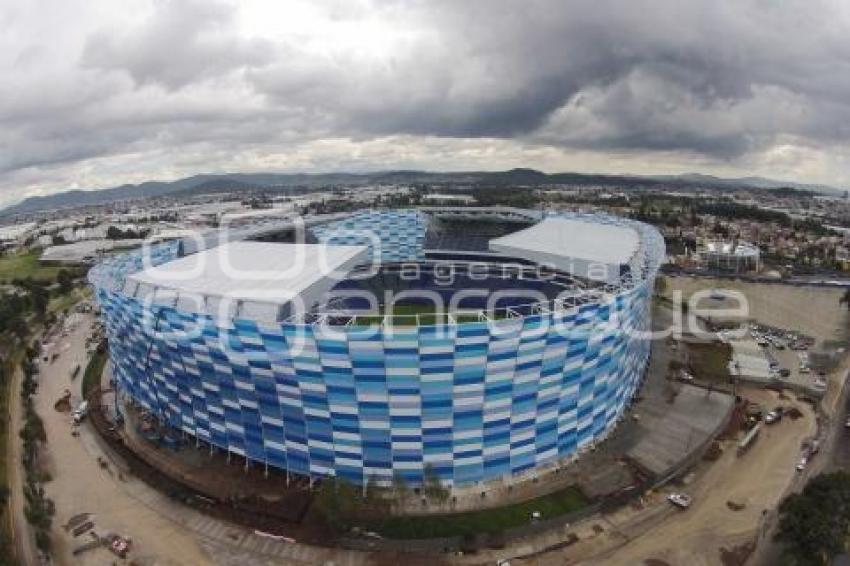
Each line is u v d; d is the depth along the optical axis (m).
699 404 98.69
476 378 70.19
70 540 70.88
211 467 82.75
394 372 68.50
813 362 122.69
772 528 70.56
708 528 70.69
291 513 72.38
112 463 86.75
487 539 67.56
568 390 77.38
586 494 74.75
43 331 157.00
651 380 108.12
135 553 68.25
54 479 83.38
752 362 117.94
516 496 74.25
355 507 70.06
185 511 74.81
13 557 69.25
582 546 67.56
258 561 66.31
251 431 79.25
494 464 75.88
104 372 120.00
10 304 168.88
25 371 120.25
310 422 74.44
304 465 77.44
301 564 65.62
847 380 114.00
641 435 88.50
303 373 70.94
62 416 103.31
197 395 82.56
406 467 74.06
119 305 86.81
